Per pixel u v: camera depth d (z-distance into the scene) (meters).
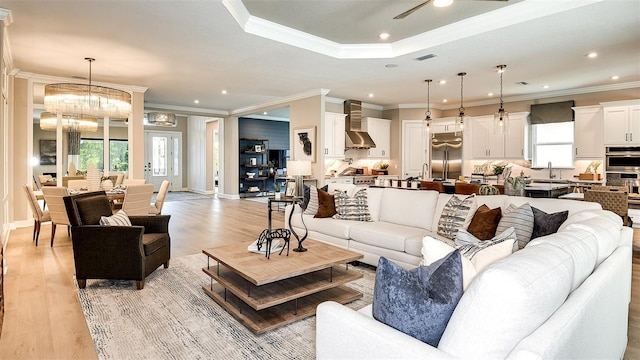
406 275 1.33
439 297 1.27
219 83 6.79
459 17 3.99
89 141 6.81
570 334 1.14
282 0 3.61
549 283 1.15
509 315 1.05
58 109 4.82
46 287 3.34
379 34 4.54
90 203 3.46
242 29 3.97
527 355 0.97
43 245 4.85
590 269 1.61
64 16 3.63
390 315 1.31
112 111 5.18
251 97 8.34
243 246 3.34
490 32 4.00
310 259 2.93
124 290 3.27
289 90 7.48
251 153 12.04
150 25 3.86
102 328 2.56
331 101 8.42
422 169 9.18
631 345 2.32
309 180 7.42
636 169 6.36
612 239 1.97
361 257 3.07
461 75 6.04
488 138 8.51
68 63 5.37
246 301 2.57
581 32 3.99
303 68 5.64
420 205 4.02
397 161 9.34
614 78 6.30
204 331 2.53
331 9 3.81
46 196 4.67
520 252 1.32
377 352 1.24
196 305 2.96
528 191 5.57
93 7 3.44
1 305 2.73
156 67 5.61
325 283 2.94
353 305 2.97
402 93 7.75
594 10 3.41
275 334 2.49
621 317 1.97
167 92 7.75
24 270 3.81
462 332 1.13
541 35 4.09
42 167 6.50
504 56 4.92
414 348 1.15
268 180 12.56
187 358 2.20
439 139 8.91
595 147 7.01
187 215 7.72
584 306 1.27
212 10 3.50
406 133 9.25
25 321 2.67
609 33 4.03
